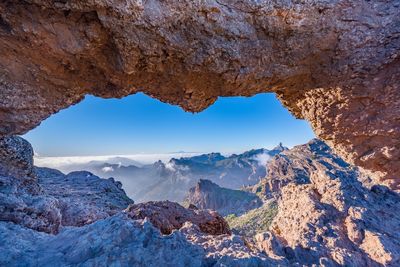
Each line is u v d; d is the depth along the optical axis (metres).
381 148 11.51
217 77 8.98
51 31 6.86
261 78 9.31
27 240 6.97
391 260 7.91
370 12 8.42
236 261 5.68
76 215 13.90
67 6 6.26
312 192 12.02
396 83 9.59
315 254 8.15
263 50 8.47
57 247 6.38
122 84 9.01
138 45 7.30
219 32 7.68
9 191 9.66
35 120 8.95
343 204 10.58
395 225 9.85
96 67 8.36
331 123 11.44
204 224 12.16
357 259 7.98
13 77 7.79
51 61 7.75
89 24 6.84
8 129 8.71
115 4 6.31
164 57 8.04
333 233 9.20
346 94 10.22
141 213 11.02
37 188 14.39
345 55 9.11
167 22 7.09
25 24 6.67
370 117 10.70
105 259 5.27
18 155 14.02
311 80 10.19
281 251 8.13
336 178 12.16
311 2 7.84
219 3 7.30
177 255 5.71
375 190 12.05
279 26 8.00
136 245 5.69
